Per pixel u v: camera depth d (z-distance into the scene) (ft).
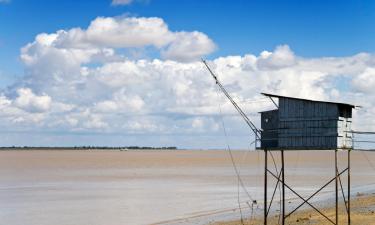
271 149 136.15
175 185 337.11
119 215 205.16
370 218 168.96
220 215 202.90
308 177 424.05
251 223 177.37
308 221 167.84
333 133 130.62
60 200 252.83
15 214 207.00
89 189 307.78
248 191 299.99
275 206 229.04
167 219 194.70
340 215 177.99
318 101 131.34
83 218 197.77
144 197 267.18
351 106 134.62
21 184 340.39
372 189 313.94
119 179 389.60
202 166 641.40
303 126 133.49
